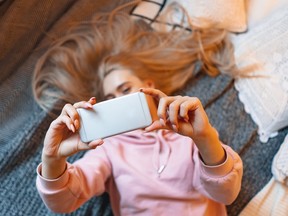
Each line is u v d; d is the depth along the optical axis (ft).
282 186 3.34
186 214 3.01
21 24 3.74
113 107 2.28
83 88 3.81
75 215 3.39
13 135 3.59
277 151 3.49
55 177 2.59
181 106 2.25
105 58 3.74
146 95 2.29
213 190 2.75
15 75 3.80
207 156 2.53
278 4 3.83
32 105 3.73
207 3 3.85
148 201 3.04
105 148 3.25
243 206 3.43
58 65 3.87
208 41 3.95
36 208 3.37
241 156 3.54
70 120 2.30
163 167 3.06
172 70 3.89
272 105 3.48
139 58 3.84
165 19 4.11
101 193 3.20
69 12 4.03
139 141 3.23
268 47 3.60
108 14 4.10
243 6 3.90
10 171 3.45
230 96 3.75
